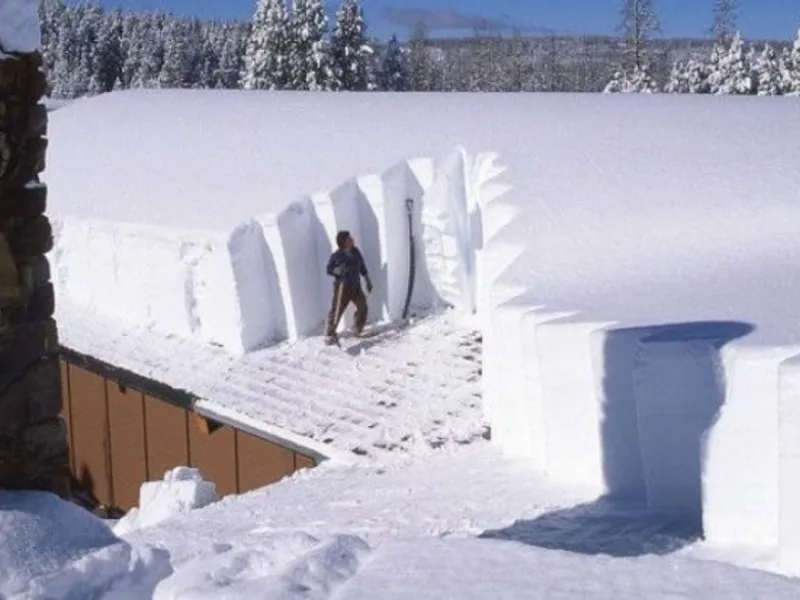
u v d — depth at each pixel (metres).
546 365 9.76
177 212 17.05
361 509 9.81
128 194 19.19
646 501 8.80
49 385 5.85
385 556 5.31
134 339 16.62
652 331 8.86
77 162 22.80
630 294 10.44
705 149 16.16
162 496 11.74
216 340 15.84
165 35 92.75
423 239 15.94
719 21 52.72
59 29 89.06
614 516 8.63
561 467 9.82
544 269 11.88
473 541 5.52
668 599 4.53
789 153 15.52
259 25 57.00
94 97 31.20
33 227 5.72
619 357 9.01
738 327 8.59
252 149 20.48
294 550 5.62
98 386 17.14
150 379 15.01
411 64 85.75
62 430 5.93
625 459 9.11
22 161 5.64
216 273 15.51
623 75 53.22
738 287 10.11
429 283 16.02
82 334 17.11
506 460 10.84
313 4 56.25
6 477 5.74
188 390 14.33
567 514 8.81
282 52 56.66
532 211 13.80
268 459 13.67
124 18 94.06
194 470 12.49
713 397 8.26
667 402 8.46
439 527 8.85
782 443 7.04
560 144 17.08
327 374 14.27
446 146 17.33
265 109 24.95
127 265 17.17
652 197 13.89
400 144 18.02
